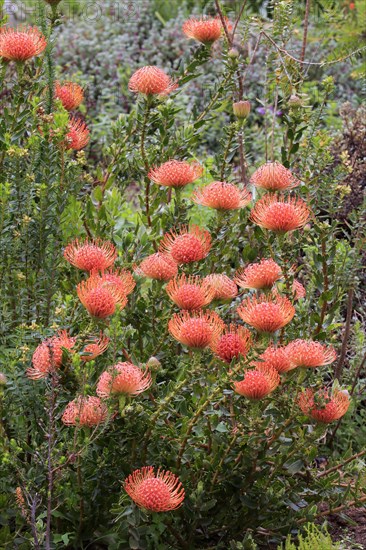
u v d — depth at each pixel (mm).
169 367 2064
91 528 1926
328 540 1837
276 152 3660
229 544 1984
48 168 2088
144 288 2600
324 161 2271
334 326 2068
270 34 3012
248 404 1854
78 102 2287
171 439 1820
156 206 2328
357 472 2150
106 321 1855
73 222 2225
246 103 2230
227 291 1904
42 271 2229
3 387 1793
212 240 2100
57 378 1695
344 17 4375
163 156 2332
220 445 1857
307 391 1815
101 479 1866
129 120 2416
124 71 5613
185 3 6621
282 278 2010
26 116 2182
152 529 1780
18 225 2121
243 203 2012
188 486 1875
